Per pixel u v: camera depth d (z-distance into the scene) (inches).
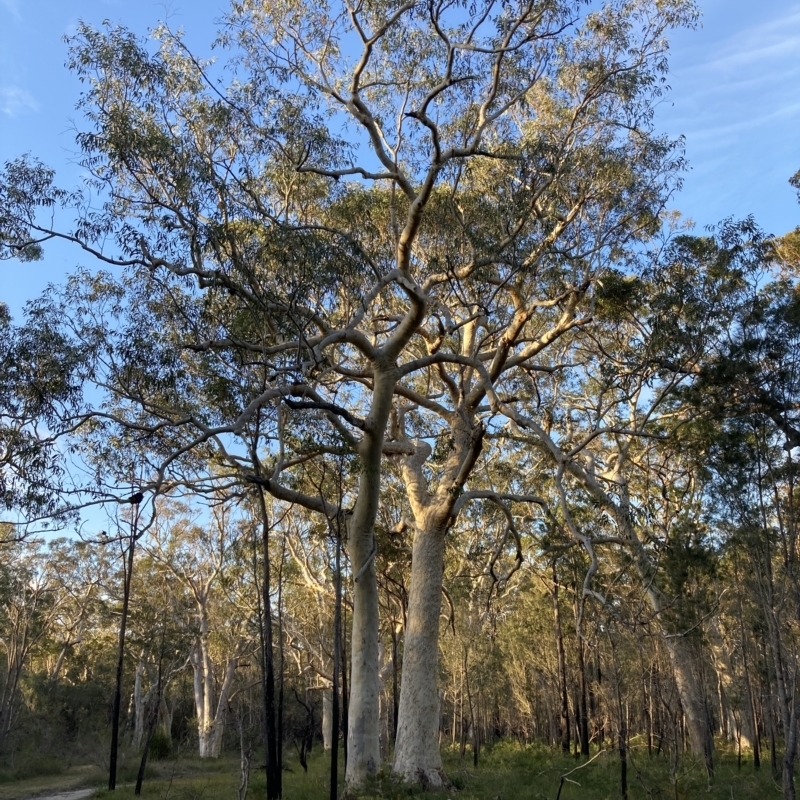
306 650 1272.1
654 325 665.6
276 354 612.1
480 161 736.3
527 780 753.0
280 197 712.4
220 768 1215.6
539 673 1670.8
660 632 777.6
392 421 885.8
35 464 557.6
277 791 611.2
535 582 1332.4
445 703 1742.1
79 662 1930.4
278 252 558.3
